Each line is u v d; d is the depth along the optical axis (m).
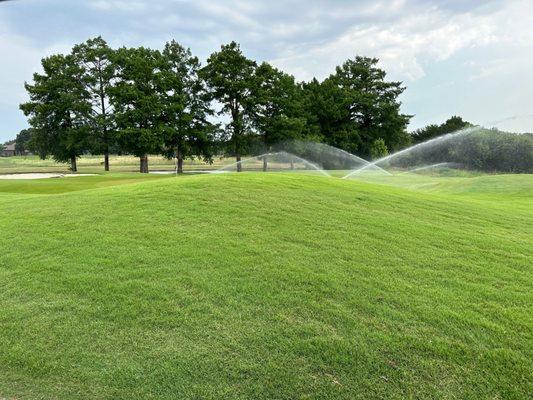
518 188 16.75
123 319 3.81
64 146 42.34
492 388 2.93
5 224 6.83
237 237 5.69
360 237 5.83
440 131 54.56
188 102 43.19
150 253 5.19
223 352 3.32
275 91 44.88
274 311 3.85
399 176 27.39
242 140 44.28
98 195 8.42
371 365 3.15
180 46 43.47
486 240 6.06
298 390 2.95
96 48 42.97
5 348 3.48
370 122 53.94
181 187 8.31
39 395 2.98
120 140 39.34
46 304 4.12
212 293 4.19
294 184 8.95
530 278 4.67
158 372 3.14
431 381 3.00
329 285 4.32
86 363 3.27
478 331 3.54
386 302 4.00
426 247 5.57
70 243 5.68
